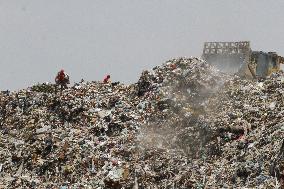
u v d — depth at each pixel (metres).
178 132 127.69
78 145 128.12
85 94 151.62
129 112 138.25
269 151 102.69
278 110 122.25
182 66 150.12
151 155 119.38
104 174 115.56
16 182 117.75
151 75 150.88
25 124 143.88
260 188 92.94
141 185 109.75
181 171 110.94
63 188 112.56
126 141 126.38
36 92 158.62
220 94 138.62
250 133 116.81
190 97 139.50
